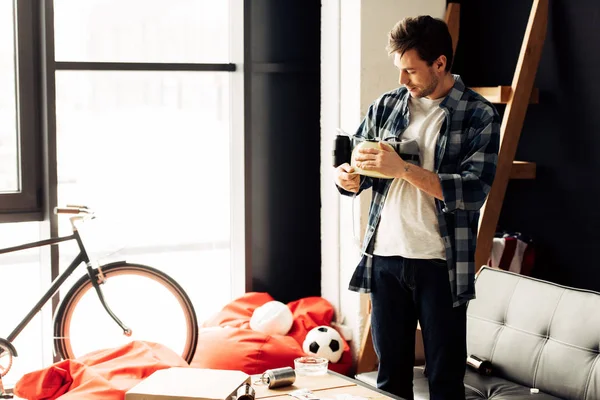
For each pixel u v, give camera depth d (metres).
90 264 3.37
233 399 2.23
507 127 3.66
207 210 4.12
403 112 2.56
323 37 4.13
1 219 3.54
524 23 3.95
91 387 3.04
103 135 3.81
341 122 4.05
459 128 2.48
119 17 3.80
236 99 4.10
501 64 4.09
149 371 3.20
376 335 2.64
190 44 4.00
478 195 2.41
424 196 2.48
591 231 3.67
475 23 4.23
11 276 3.62
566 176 3.79
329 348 3.77
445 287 2.50
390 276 2.57
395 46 2.43
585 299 2.99
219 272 4.19
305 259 4.35
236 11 4.04
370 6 3.85
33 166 3.61
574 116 3.73
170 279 3.48
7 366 3.22
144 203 3.95
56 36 3.66
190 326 3.52
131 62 3.81
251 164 4.09
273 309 3.90
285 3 4.16
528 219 4.02
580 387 2.88
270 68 4.16
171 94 3.97
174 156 4.01
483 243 3.70
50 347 3.62
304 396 2.34
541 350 3.05
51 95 3.56
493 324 3.27
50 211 3.60
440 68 2.44
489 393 3.02
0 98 3.55
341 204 4.08
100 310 3.83
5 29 3.54
